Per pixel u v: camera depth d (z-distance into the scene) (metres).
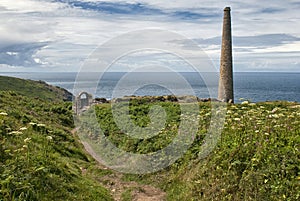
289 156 8.42
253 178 8.27
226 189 8.68
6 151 8.58
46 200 7.67
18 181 7.65
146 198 10.82
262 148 9.06
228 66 30.98
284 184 7.70
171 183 11.45
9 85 73.75
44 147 11.19
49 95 75.12
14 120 14.47
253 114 12.55
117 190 11.67
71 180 9.75
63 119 22.64
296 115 11.43
